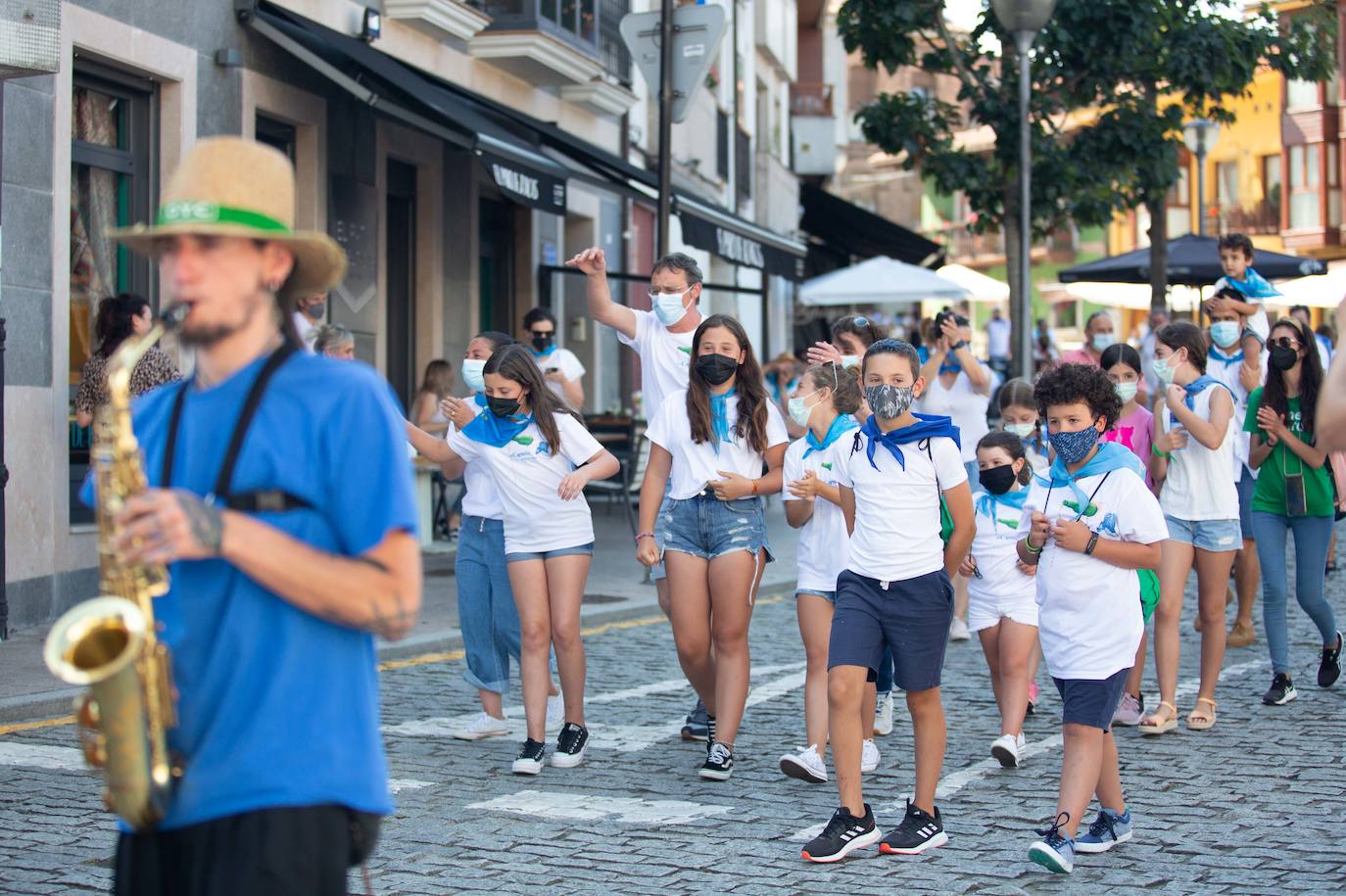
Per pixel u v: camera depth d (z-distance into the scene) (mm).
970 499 6156
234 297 3002
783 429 7469
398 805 6848
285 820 2939
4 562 10453
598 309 8164
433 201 18484
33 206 11070
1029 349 16562
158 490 2826
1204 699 8594
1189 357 8602
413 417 16453
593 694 9562
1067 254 68812
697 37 13805
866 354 6238
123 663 2680
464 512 8148
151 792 2859
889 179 76875
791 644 11586
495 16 18500
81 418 10562
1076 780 5898
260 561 2865
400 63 16469
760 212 35406
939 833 6223
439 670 10297
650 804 6918
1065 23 21375
